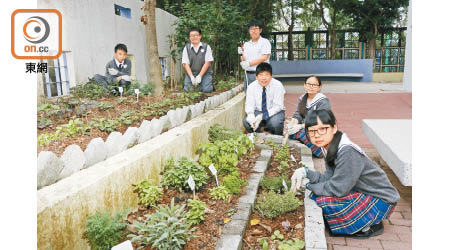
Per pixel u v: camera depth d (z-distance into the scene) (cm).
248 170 409
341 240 297
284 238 273
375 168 292
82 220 231
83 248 233
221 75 1143
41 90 534
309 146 514
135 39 886
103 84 596
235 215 291
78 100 507
